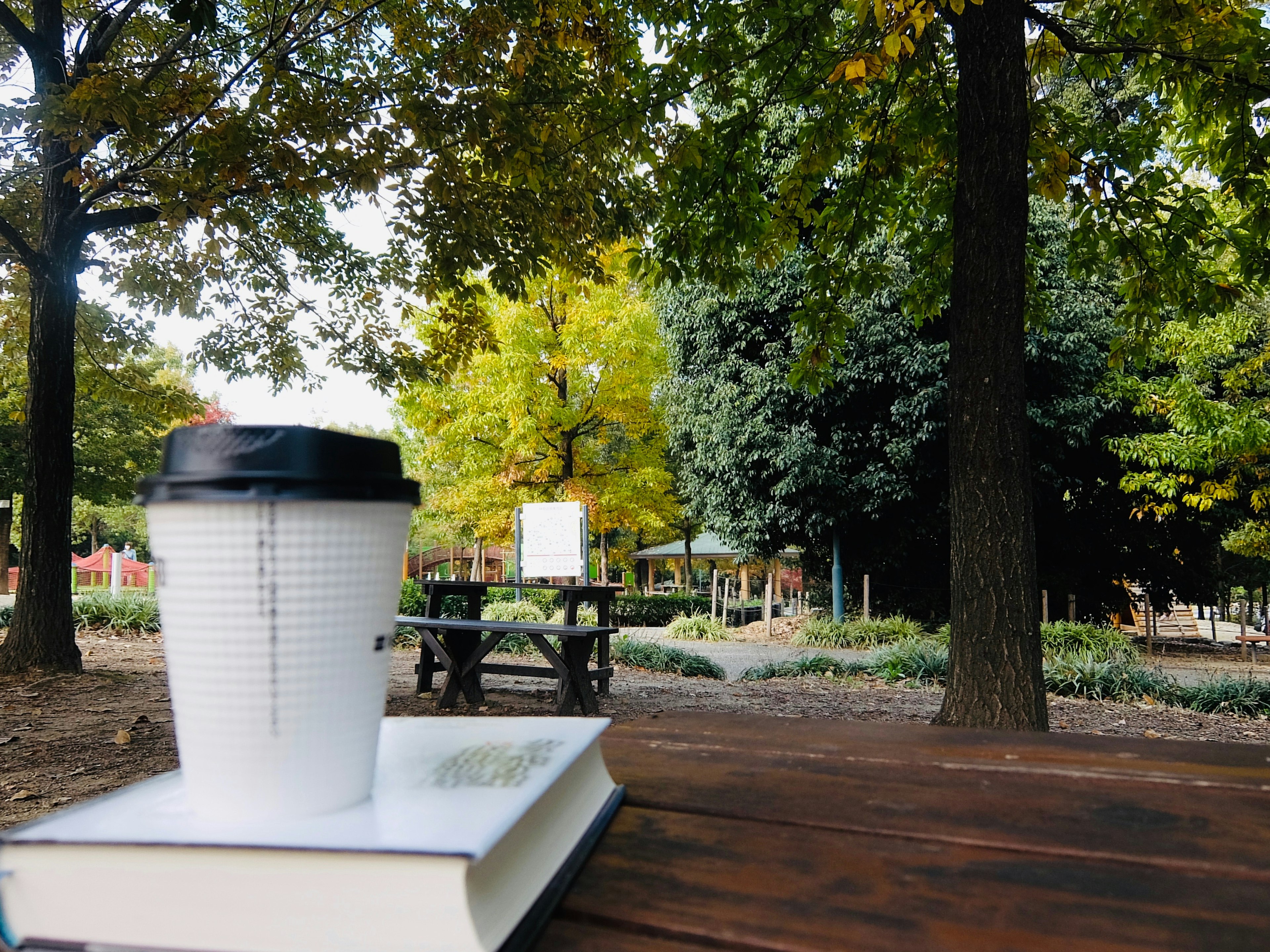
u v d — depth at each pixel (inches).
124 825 20.3
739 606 946.7
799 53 228.5
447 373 382.6
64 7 330.6
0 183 331.3
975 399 171.8
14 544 1254.3
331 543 21.4
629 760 41.1
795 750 43.6
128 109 203.0
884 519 672.4
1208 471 513.3
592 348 706.8
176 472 22.2
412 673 353.1
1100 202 256.4
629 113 225.5
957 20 180.4
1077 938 19.6
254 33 278.5
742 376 637.9
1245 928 20.3
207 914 18.4
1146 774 37.8
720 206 262.5
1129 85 531.5
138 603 496.4
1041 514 664.4
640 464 797.2
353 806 21.5
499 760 26.7
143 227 372.5
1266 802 32.8
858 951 18.7
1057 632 484.4
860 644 573.3
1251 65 208.7
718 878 23.9
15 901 19.1
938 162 266.1
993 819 30.2
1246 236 248.7
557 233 282.0
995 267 171.9
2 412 902.4
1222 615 1163.3
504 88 267.7
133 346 424.2
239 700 20.6
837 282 282.4
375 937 17.6
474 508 768.9
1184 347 480.1
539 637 251.3
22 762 186.2
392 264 387.9
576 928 20.5
